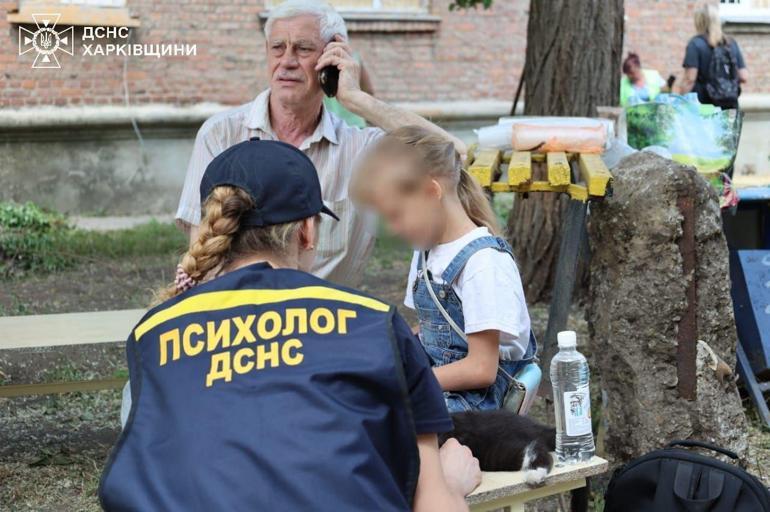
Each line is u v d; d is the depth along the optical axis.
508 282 2.78
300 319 1.89
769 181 6.20
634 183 3.83
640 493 3.02
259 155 2.07
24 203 11.32
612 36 7.23
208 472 1.76
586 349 6.23
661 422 3.78
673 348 3.79
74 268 9.17
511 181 3.66
